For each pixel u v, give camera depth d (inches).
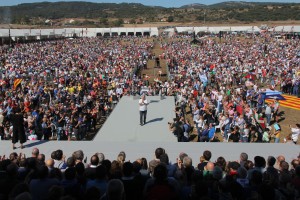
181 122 642.8
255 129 665.6
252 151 475.8
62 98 949.2
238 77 1409.9
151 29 5167.3
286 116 952.3
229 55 2279.8
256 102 975.0
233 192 235.5
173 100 966.4
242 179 272.1
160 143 509.0
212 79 1414.9
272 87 1018.1
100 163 303.6
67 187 243.9
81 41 3853.3
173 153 464.8
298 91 1170.6
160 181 232.5
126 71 1596.9
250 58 2074.3
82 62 1972.2
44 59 2071.9
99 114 917.8
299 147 495.8
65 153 459.2
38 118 689.6
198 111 800.9
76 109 776.3
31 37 3897.6
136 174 265.1
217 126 768.9
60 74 1464.1
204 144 506.6
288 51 2405.3
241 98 949.2
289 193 248.2
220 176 270.1
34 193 245.8
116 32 5172.2
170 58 2194.9
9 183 240.4
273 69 1569.9
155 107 871.1
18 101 887.1
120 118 757.3
